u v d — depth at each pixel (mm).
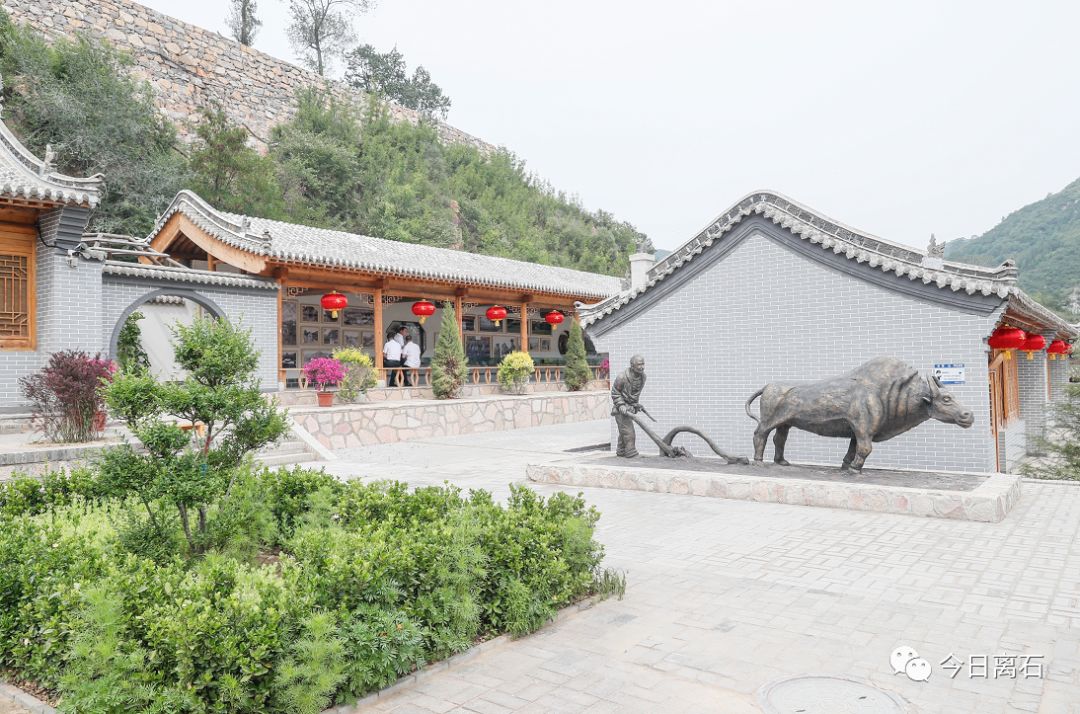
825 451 11750
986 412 10344
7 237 13062
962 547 6973
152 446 5160
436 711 3852
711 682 4129
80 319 13312
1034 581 5898
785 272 12062
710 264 12828
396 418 17984
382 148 39344
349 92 44094
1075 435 14008
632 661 4449
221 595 4086
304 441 14281
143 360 18250
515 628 4820
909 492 8453
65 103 21531
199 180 24609
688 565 6539
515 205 48031
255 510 5848
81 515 6238
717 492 9711
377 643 4000
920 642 4668
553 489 10617
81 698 3361
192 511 5871
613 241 53344
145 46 31562
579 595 5551
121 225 21906
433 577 4590
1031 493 9789
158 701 3367
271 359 17422
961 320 10492
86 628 3734
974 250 68688
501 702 3936
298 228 21062
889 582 5930
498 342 28312
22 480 6805
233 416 5410
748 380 12477
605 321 13914
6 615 4211
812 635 4812
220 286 16422
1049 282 49312
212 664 3561
